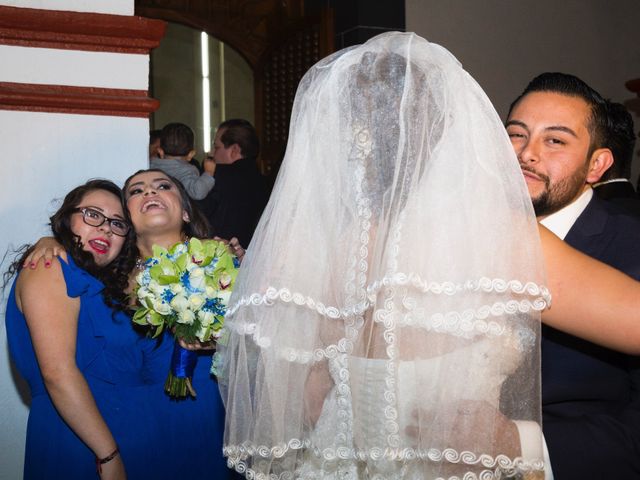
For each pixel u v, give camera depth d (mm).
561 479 1279
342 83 1328
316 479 1330
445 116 1277
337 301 1309
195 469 2396
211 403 2445
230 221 4777
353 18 6715
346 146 1313
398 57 1318
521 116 1608
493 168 1254
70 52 2779
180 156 4934
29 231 2744
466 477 1210
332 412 1329
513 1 7070
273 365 1304
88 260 2328
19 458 2713
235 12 7496
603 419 1337
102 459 2189
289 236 1322
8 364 2711
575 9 7230
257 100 7633
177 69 9789
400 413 1231
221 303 2084
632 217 1616
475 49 6965
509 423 1208
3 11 2668
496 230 1222
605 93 7312
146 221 2508
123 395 2332
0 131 2723
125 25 2787
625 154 2137
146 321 2172
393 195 1271
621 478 1288
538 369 1209
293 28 7137
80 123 2791
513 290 1192
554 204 1582
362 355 1274
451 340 1207
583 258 1268
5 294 2707
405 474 1250
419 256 1227
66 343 2215
